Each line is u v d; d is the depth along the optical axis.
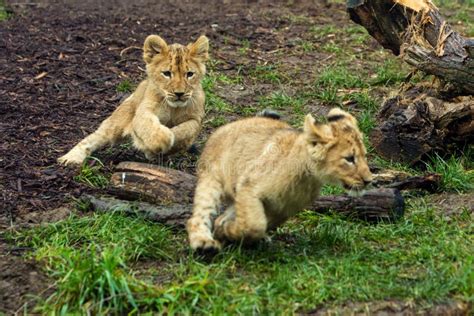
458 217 11.69
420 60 13.26
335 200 11.70
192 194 11.71
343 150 9.77
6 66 18.25
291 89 17.59
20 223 11.40
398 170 13.45
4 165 13.22
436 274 9.79
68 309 9.14
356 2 14.79
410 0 14.16
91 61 18.84
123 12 23.77
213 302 9.12
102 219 11.20
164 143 12.95
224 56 19.45
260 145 10.14
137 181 11.90
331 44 20.53
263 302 9.23
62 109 16.09
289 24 22.48
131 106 14.18
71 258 9.91
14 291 9.55
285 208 10.05
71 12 23.75
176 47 13.73
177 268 10.03
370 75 18.48
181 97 13.37
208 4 25.20
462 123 13.55
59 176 12.77
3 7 23.73
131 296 9.05
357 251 10.38
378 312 9.16
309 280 9.58
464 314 9.35
